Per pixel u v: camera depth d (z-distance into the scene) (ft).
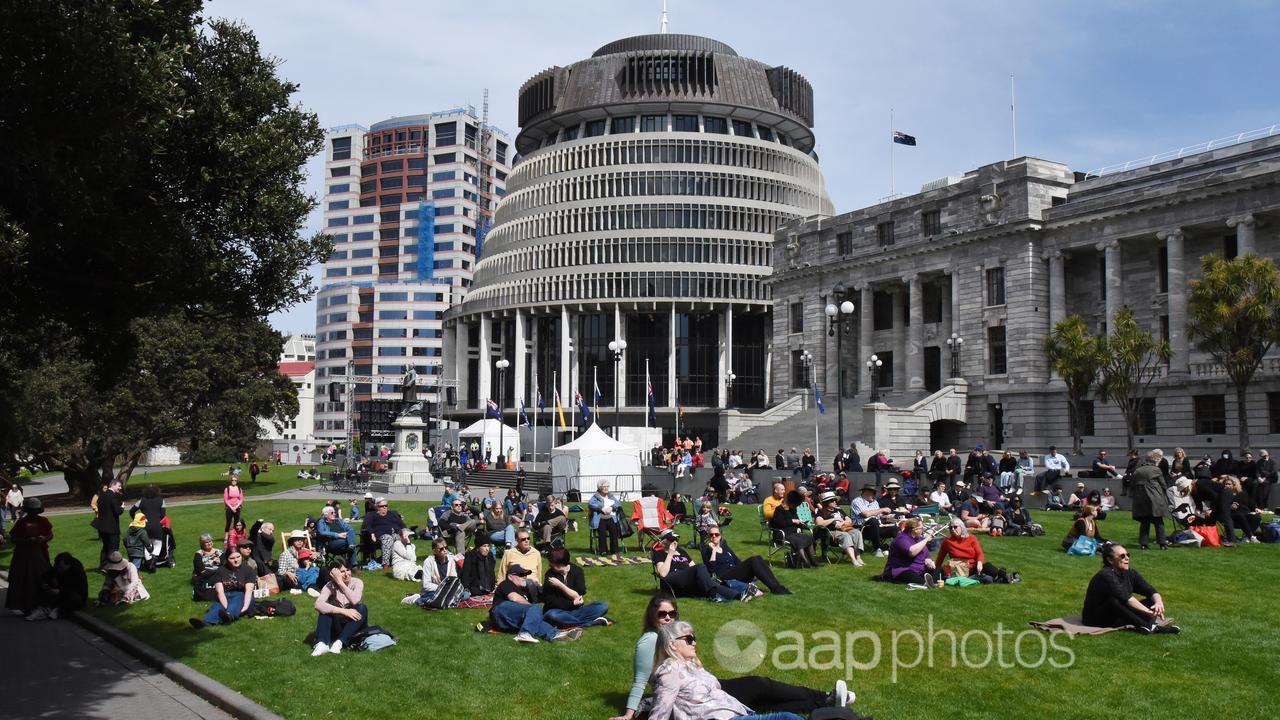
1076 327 181.57
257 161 73.10
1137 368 174.70
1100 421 205.46
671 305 366.43
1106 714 39.73
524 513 109.91
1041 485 129.59
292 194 84.53
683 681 36.81
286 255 83.87
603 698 43.19
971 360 229.45
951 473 140.77
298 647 54.95
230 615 63.05
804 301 282.97
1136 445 197.77
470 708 42.11
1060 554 83.82
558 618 56.90
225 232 76.48
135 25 63.52
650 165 372.58
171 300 70.44
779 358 293.64
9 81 48.57
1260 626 54.70
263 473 310.24
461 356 422.41
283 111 85.40
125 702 45.65
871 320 261.24
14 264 48.24
